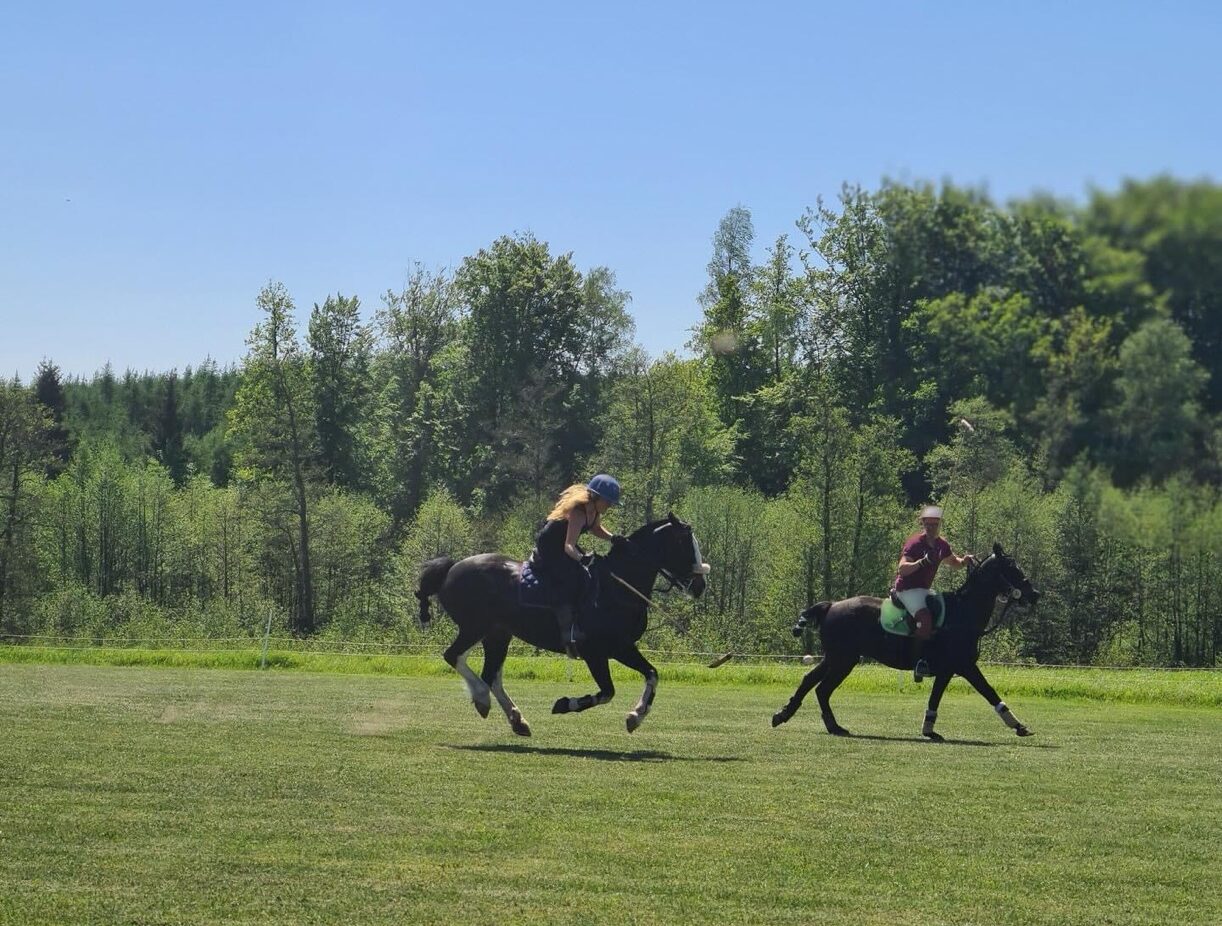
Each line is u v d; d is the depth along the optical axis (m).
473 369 77.75
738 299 63.16
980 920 7.84
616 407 63.03
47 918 7.53
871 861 9.25
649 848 9.49
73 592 54.94
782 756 14.45
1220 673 29.78
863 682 29.31
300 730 15.80
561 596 15.25
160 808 10.57
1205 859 9.53
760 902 8.12
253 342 63.75
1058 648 32.09
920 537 17.14
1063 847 9.84
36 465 57.62
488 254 77.12
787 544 47.19
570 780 12.24
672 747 15.07
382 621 59.72
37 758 12.98
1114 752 15.64
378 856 9.12
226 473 112.12
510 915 7.73
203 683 24.75
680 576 15.31
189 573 73.31
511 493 70.25
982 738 17.16
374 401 80.00
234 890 8.20
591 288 77.88
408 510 77.75
